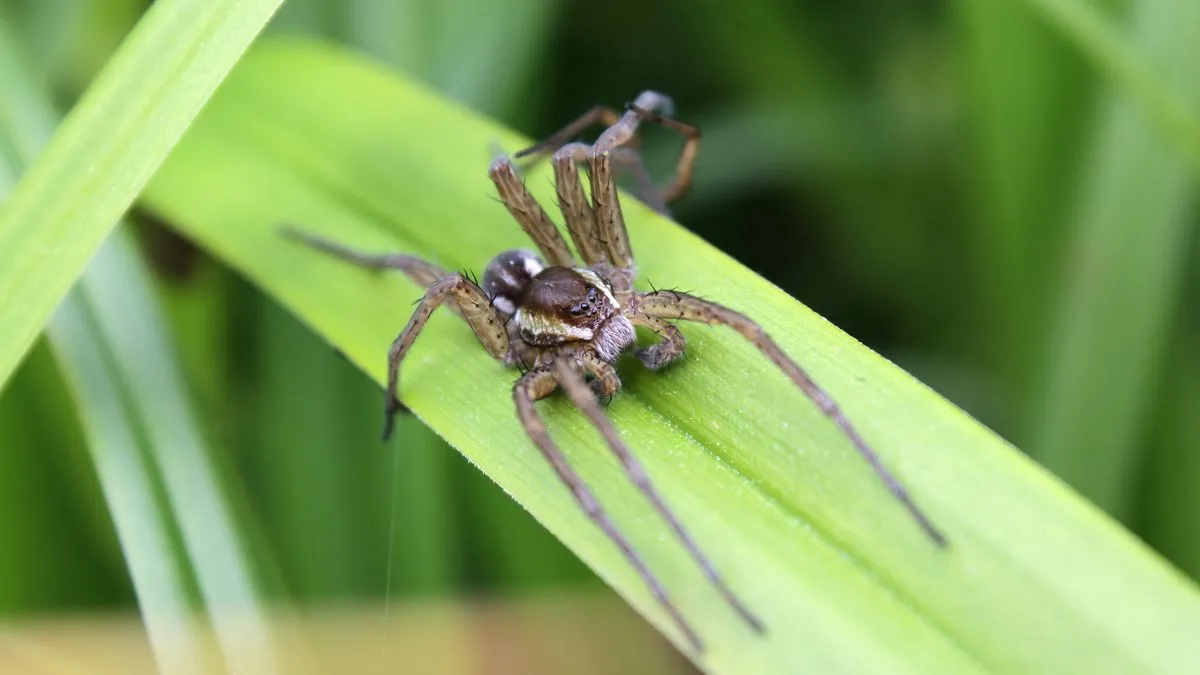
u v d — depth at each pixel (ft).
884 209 0.66
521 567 0.60
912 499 0.53
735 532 0.54
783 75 0.67
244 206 0.60
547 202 0.61
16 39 0.61
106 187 0.55
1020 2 0.61
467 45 0.64
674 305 0.55
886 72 0.67
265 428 0.61
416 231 0.59
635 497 0.54
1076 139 0.62
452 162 0.60
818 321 0.55
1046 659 0.52
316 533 0.60
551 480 0.55
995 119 0.62
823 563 0.53
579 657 0.60
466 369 0.57
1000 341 0.64
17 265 0.55
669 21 0.67
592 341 0.57
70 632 0.59
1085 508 0.53
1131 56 0.59
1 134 0.59
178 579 0.57
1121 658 0.52
